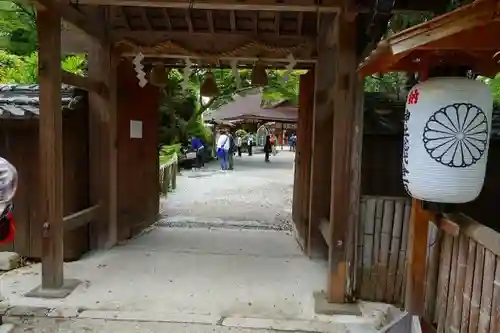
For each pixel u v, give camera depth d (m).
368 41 3.21
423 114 2.13
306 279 4.09
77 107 4.60
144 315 3.23
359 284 3.53
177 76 10.70
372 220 3.48
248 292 3.74
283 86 12.54
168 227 6.21
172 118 13.09
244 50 4.72
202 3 3.47
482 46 1.81
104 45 4.72
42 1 3.32
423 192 2.20
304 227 5.14
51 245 3.63
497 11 1.40
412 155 2.20
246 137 28.19
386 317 3.13
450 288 2.51
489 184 3.58
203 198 8.94
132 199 5.59
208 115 20.97
